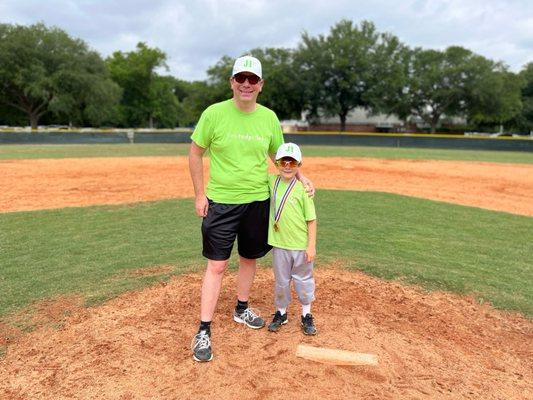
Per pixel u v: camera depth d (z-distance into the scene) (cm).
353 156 2202
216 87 6022
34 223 743
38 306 409
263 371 304
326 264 537
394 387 292
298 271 350
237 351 328
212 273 337
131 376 299
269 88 5366
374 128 6456
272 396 278
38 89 4716
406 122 6675
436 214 881
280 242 344
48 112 5769
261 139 331
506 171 1689
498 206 1001
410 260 569
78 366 312
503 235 729
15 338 353
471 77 5578
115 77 6944
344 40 5141
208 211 335
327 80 5409
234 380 294
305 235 345
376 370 308
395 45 5341
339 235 686
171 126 8294
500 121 6675
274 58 5459
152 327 366
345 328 365
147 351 328
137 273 499
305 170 1582
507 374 319
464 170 1694
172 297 428
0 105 5512
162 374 300
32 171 1402
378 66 5222
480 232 743
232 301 422
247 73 307
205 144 329
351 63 5209
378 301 431
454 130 7044
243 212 335
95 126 6725
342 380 296
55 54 4934
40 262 539
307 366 310
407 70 5784
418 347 345
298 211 339
